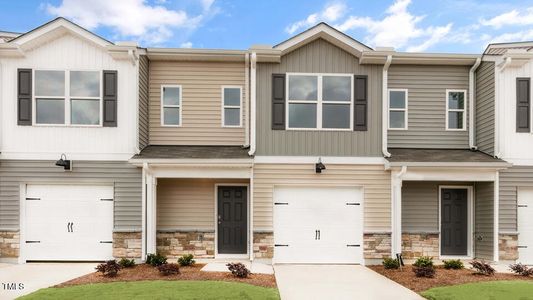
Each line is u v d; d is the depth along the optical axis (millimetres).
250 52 11203
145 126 11352
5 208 10289
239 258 11062
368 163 10781
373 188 10758
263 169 10656
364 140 10859
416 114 11930
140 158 10055
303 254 10758
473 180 10531
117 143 10484
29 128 10391
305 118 10859
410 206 11430
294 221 10797
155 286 7430
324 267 10180
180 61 11672
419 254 11211
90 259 10414
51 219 10453
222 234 11266
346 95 10961
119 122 10508
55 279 8266
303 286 7949
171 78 11680
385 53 10672
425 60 11672
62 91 10516
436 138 11945
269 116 10766
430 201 11469
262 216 10594
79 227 10453
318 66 10914
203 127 11719
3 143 10328
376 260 10594
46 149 10391
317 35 10805
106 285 7527
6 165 10320
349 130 10859
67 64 10508
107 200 10508
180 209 11195
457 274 9117
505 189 10766
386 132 10883
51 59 10492
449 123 12008
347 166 10781
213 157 10266
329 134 10820
